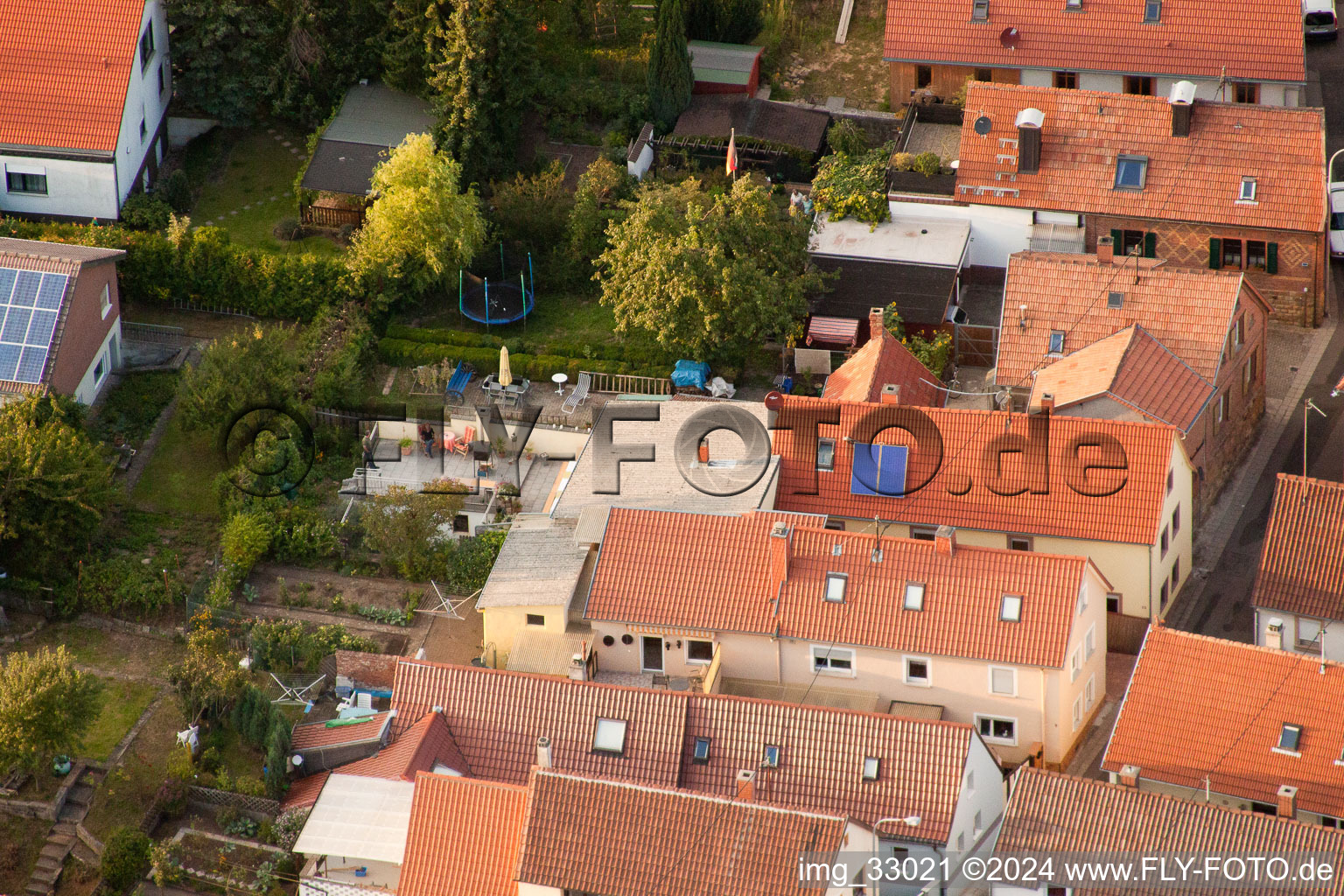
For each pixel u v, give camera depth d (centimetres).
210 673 7231
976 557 7269
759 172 10050
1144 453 7762
